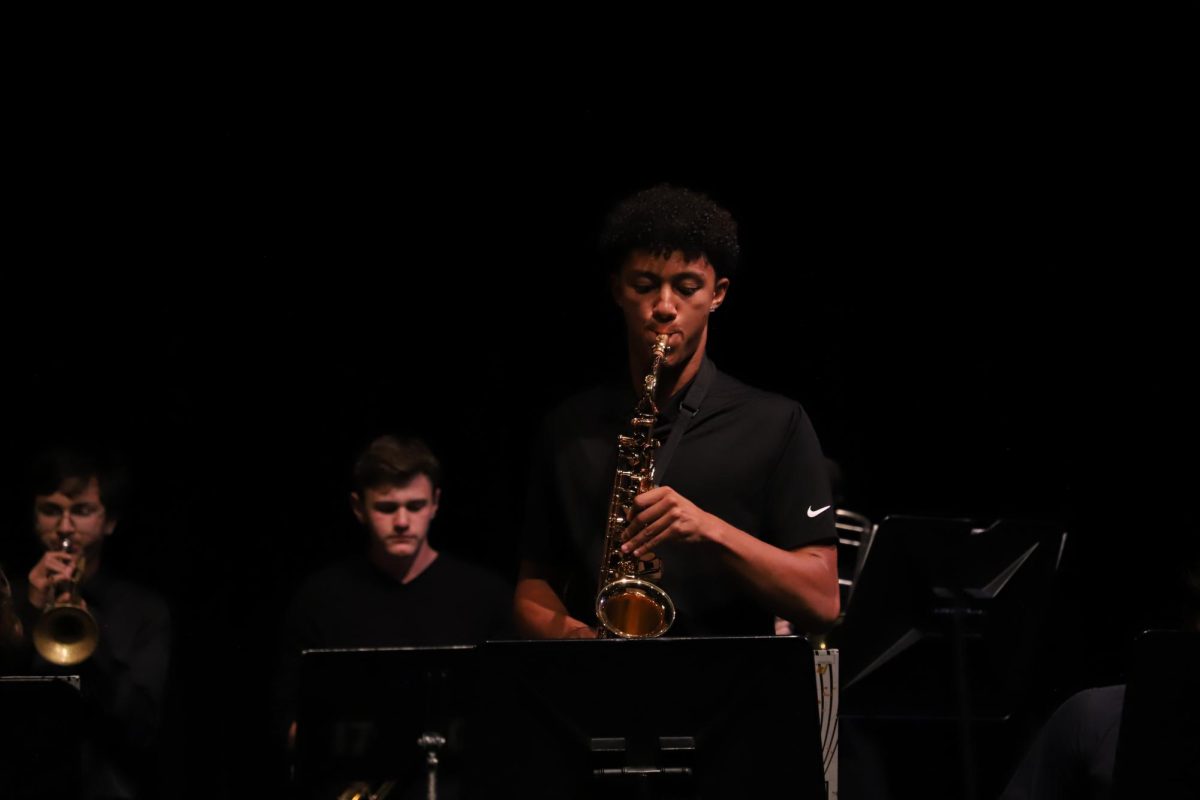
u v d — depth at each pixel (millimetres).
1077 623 19422
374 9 19859
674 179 20109
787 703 8609
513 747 8664
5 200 19406
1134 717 9188
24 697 9695
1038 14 19531
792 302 20234
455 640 15328
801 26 19938
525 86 20078
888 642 12766
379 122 20062
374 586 15492
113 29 19406
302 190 20094
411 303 20344
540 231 20297
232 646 19781
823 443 20031
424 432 20250
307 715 9383
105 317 19750
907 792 19266
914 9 19781
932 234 20156
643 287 10219
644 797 8562
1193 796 9148
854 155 20094
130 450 19734
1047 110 19719
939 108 19922
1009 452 19891
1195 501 19188
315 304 20219
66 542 14781
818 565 10039
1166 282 19594
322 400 20188
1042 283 19953
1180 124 19312
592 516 10508
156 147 19688
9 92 19219
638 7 19984
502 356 20297
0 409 19391
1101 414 19750
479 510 20078
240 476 20000
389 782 9617
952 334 20109
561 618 10414
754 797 8625
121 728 14672
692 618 10164
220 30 19641
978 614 12773
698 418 10398
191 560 19781
